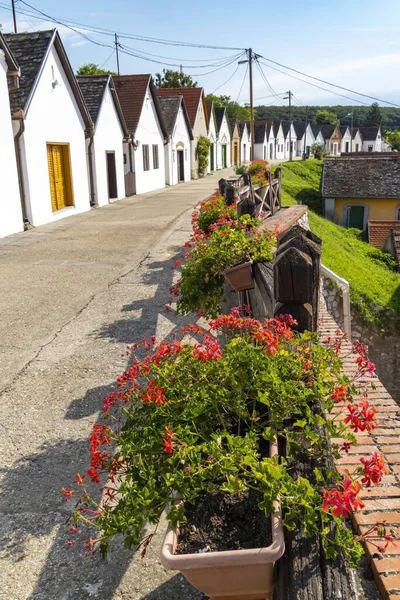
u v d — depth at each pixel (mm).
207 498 2047
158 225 13227
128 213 15961
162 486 1984
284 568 1837
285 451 2254
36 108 13328
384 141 95188
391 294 13648
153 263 9117
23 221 13102
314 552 1842
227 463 1827
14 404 4348
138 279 8102
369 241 23188
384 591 2312
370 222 23844
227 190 8539
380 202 29594
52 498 3217
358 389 4191
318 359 2434
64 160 15500
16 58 13695
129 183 21547
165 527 2969
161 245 10594
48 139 14094
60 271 8805
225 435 1994
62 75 14758
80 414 4145
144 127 23141
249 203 6578
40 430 3943
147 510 1903
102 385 4613
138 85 23297
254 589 1847
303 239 2627
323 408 2379
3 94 11711
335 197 29844
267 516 1731
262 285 3750
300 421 2086
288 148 72812
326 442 2197
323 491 1770
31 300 7242
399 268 18797
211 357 2357
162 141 25797
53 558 2781
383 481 3008
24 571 2705
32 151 13250
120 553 2801
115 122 19422
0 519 3061
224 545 1857
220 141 42188
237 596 1885
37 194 13594
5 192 11992
